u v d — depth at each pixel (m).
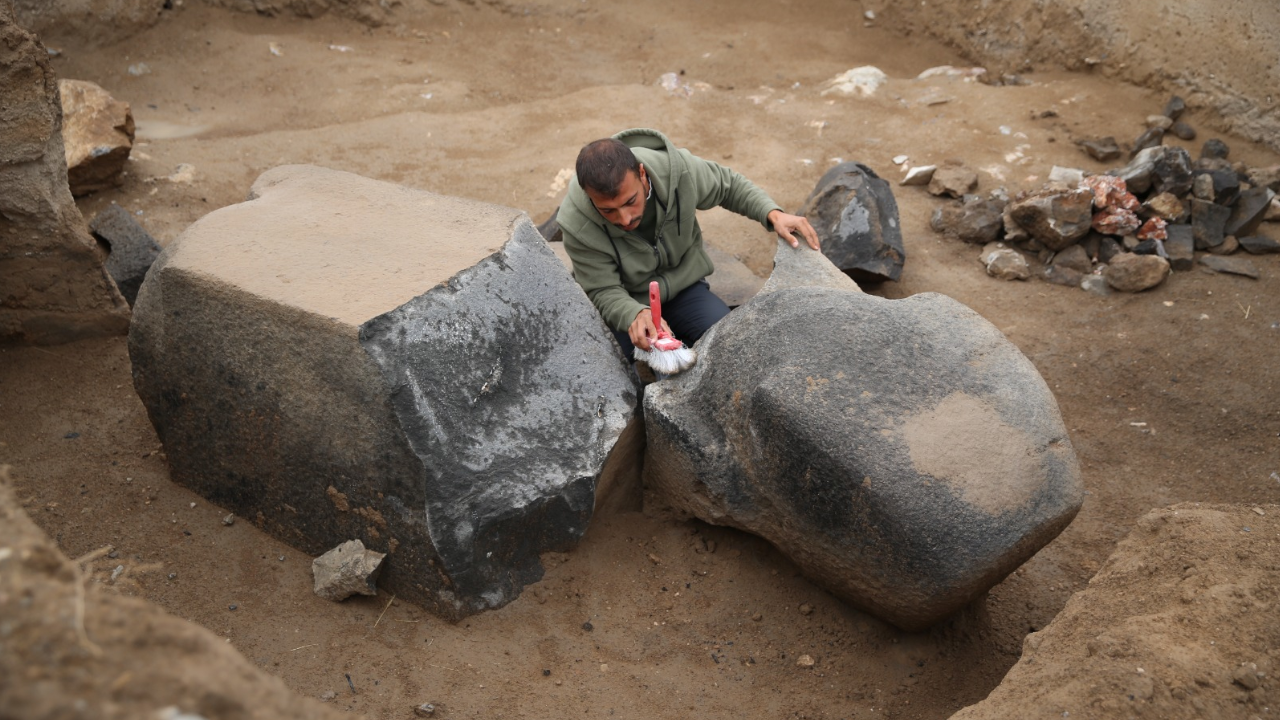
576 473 2.89
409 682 2.61
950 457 2.51
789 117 6.07
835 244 4.46
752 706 2.65
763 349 2.81
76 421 3.52
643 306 3.31
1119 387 4.06
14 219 3.60
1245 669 2.07
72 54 6.41
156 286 2.95
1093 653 2.21
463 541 2.71
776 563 3.04
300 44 6.98
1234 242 4.74
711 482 2.93
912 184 5.34
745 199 3.58
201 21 6.96
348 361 2.61
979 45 6.83
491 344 2.84
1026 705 2.11
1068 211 4.67
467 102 6.39
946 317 2.85
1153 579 2.43
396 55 7.00
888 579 2.60
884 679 2.76
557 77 6.83
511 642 2.77
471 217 3.15
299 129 5.88
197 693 1.40
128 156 5.04
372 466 2.71
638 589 2.98
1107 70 6.16
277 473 2.93
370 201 3.27
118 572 2.87
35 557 1.52
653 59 7.09
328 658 2.67
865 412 2.57
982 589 2.59
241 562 2.97
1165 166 4.81
